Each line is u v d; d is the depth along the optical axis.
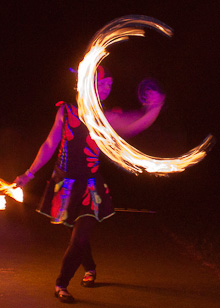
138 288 5.76
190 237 9.45
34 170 5.32
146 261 7.39
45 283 5.83
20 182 5.33
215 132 17.97
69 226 5.21
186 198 17.75
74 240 5.18
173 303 5.21
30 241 8.86
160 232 10.66
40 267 6.68
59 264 6.91
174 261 7.45
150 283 6.03
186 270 6.83
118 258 7.57
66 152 5.20
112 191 20.64
